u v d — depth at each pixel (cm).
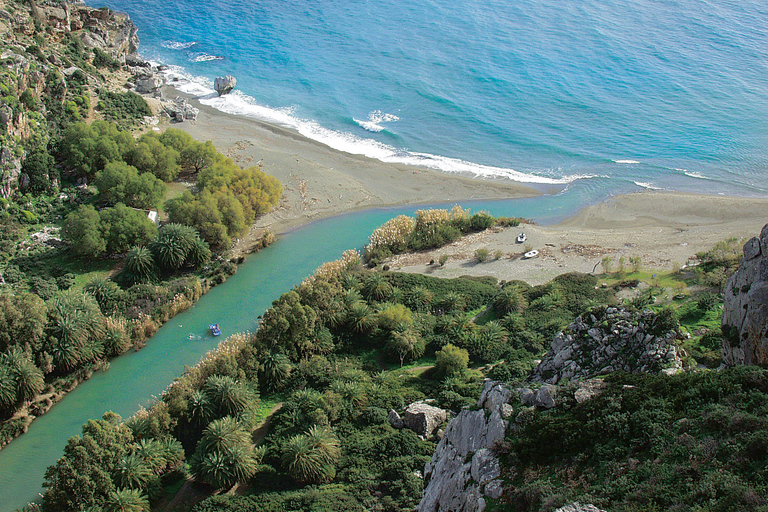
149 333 9425
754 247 5681
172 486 6888
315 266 11400
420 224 12400
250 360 8281
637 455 3912
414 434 7100
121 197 11731
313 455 6725
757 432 3553
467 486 4341
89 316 8788
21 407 7938
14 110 11856
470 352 8912
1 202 11125
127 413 8062
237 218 11638
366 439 7138
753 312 5441
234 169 13000
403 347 8831
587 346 6038
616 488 3691
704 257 10469
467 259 11619
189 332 9581
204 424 7475
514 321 9319
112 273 10538
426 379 8431
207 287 10519
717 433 3806
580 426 4184
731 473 3459
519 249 11888
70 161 12556
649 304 8969
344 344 9294
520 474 4122
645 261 11081
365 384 8125
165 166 13138
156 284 10369
